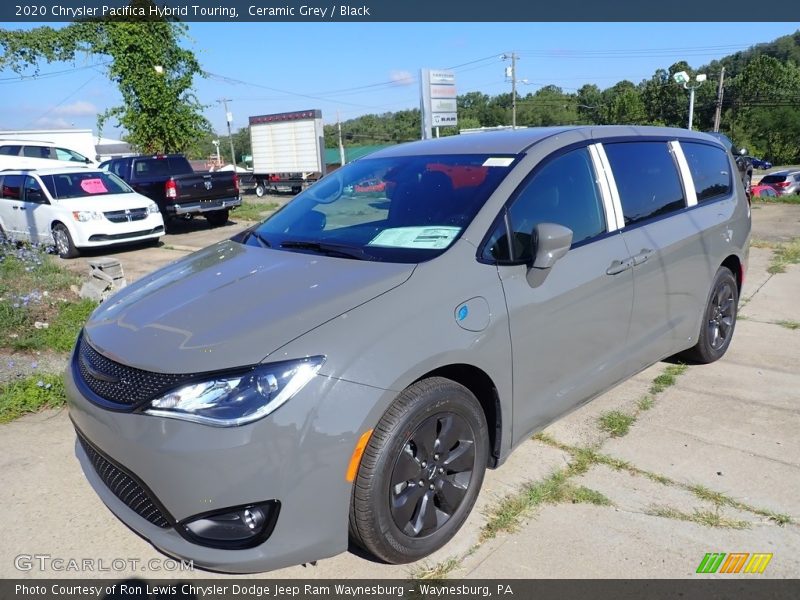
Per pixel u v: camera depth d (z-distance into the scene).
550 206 3.35
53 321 5.88
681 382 4.57
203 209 13.99
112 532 2.99
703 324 4.64
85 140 35.59
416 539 2.68
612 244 3.61
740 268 5.04
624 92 93.25
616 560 2.72
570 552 2.78
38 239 11.42
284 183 29.16
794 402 4.19
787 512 3.01
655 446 3.65
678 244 4.12
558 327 3.22
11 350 5.26
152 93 19.16
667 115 96.06
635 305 3.80
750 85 89.69
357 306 2.56
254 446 2.27
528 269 3.07
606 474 3.37
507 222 3.11
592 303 3.42
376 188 3.63
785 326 5.90
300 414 2.31
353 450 2.39
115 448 2.44
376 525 2.51
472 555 2.78
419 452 2.64
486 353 2.82
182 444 2.28
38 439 3.87
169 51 19.41
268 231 3.74
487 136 3.87
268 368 2.32
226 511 2.33
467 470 2.88
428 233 3.08
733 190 5.02
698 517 2.99
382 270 2.83
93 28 18.56
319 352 2.38
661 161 4.28
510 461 3.52
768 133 87.12
